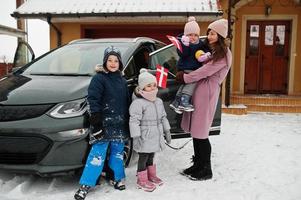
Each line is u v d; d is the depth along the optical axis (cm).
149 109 374
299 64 1045
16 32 1169
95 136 349
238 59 1066
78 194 350
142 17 915
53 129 350
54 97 374
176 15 878
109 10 917
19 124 355
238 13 1050
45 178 408
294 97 994
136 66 471
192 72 397
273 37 1067
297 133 684
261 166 473
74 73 450
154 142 378
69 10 934
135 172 439
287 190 391
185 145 571
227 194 377
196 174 419
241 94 1062
